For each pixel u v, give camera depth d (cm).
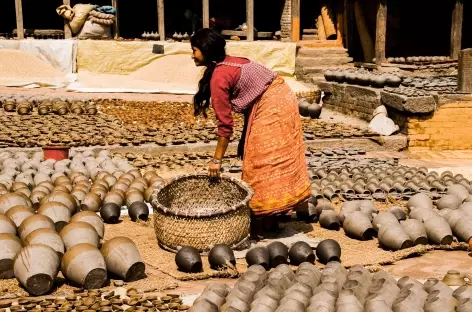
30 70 1748
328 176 898
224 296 485
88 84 1694
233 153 1092
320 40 1989
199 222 603
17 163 886
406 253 621
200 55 625
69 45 1834
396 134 1231
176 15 2309
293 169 643
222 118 624
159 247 635
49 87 1653
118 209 712
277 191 640
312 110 1414
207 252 608
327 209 727
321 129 1237
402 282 497
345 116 1464
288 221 724
